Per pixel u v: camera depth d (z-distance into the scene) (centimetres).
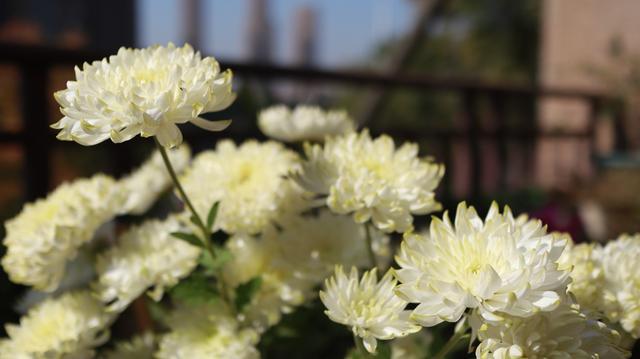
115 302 49
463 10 527
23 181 94
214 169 52
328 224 50
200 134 117
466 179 210
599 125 269
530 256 38
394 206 43
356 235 51
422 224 75
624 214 104
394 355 49
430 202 44
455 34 539
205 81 41
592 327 39
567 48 285
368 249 46
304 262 49
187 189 51
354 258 50
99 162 115
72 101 42
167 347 49
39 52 91
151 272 48
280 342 50
